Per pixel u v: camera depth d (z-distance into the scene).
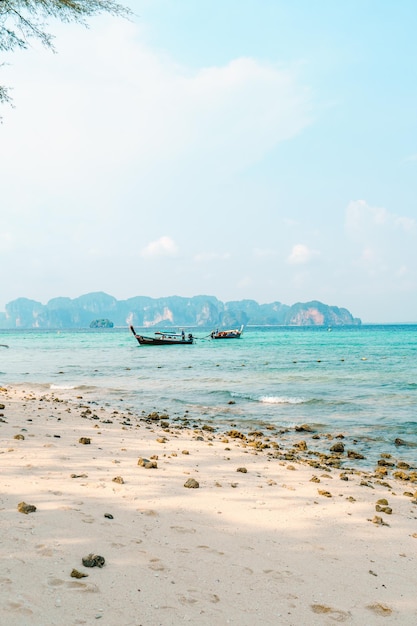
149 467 7.14
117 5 9.96
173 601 3.08
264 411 16.48
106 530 4.23
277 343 78.38
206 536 4.43
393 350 55.72
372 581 3.81
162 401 18.84
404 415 15.52
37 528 4.06
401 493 7.30
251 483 6.83
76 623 2.67
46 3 9.80
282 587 3.51
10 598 2.83
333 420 14.78
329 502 6.14
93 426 11.48
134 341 94.94
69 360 42.69
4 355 51.00
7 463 6.48
